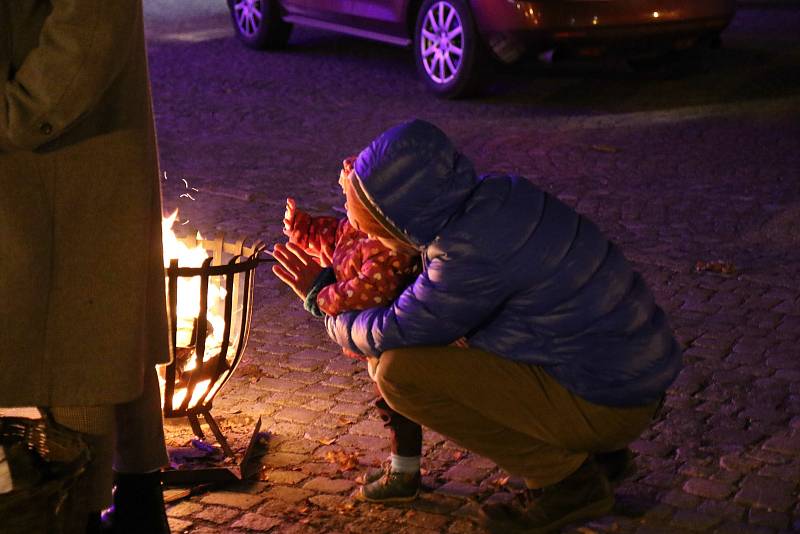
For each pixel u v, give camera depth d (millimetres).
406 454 3471
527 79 10422
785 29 12320
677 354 3275
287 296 5461
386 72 10969
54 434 2910
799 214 6641
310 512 3451
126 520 3217
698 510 3449
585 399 3146
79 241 2854
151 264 3047
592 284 3061
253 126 8984
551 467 3246
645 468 3723
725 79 10172
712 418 4105
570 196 7062
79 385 2900
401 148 2971
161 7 15023
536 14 9016
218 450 3773
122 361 2920
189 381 3658
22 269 2809
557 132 8641
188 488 3580
